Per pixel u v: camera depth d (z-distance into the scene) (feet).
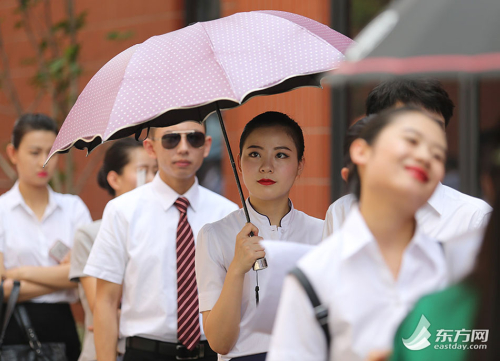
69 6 61.31
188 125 34.01
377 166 15.37
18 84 73.77
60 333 39.32
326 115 54.39
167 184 34.50
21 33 73.10
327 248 15.61
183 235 33.58
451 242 15.93
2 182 75.82
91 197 68.39
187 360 32.42
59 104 62.08
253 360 25.39
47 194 41.14
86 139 23.40
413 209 15.37
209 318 24.40
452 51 13.78
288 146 25.30
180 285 32.83
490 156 15.05
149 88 21.74
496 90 42.78
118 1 66.54
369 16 53.42
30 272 38.17
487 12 13.96
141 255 33.17
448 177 46.09
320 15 54.54
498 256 13.83
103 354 32.65
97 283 33.55
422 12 14.46
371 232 15.74
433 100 22.94
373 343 15.07
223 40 22.59
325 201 54.39
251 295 25.23
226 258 26.20
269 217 26.50
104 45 67.36
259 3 57.26
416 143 15.19
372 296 15.33
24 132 39.70
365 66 14.30
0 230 39.34
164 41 23.58
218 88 20.68
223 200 36.06
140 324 32.94
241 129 58.54
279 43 23.04
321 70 22.35
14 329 38.04
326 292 15.24
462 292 14.44
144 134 43.93
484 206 23.93
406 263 15.60
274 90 28.04
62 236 41.11
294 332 15.30
